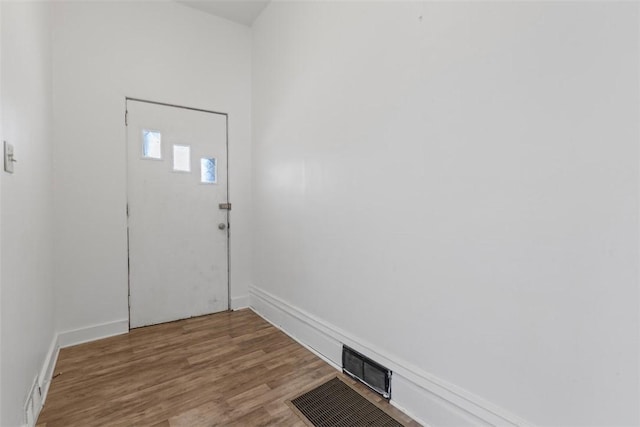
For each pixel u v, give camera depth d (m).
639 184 0.83
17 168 1.32
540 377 1.04
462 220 1.25
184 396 1.62
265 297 2.83
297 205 2.36
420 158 1.42
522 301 1.08
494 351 1.16
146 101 2.58
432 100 1.36
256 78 3.01
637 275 0.84
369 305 1.72
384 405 1.54
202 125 2.87
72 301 2.27
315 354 2.10
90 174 2.34
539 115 1.02
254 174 3.07
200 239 2.87
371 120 1.68
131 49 2.51
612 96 0.87
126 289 2.50
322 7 2.04
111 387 1.70
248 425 1.40
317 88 2.11
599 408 0.92
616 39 0.86
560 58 0.97
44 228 1.86
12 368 1.18
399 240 1.53
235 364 1.96
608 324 0.89
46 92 1.99
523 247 1.07
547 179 1.01
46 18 2.03
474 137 1.21
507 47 1.10
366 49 1.70
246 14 2.91
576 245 0.95
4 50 1.17
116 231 2.45
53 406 1.54
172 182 2.72
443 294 1.33
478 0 1.18
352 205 1.82
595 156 0.91
